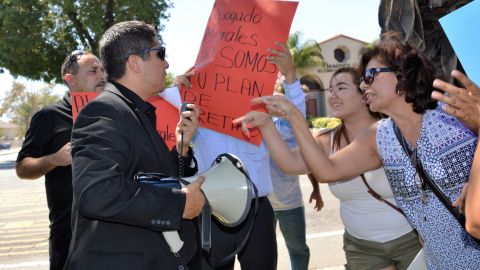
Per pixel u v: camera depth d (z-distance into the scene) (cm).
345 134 296
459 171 181
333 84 290
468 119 158
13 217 887
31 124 306
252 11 272
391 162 200
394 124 202
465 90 156
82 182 163
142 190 168
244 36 272
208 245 196
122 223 170
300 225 387
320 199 397
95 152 167
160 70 202
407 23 252
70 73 311
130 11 2323
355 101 282
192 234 196
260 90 270
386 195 268
